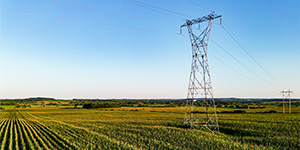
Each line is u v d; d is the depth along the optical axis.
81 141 35.28
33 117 99.38
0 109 177.38
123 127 55.81
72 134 42.81
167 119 80.19
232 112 115.06
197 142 34.44
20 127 56.59
